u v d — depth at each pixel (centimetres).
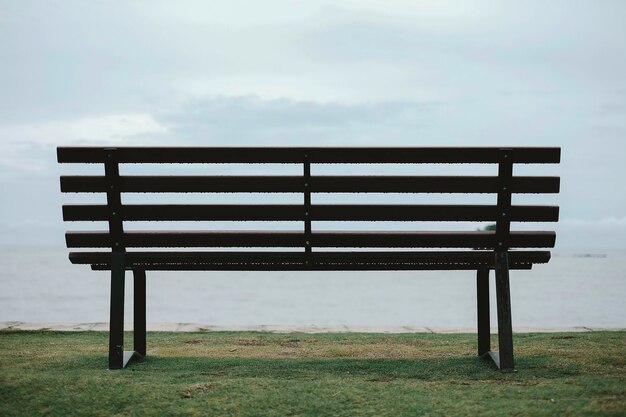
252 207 547
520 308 3189
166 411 424
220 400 439
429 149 536
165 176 541
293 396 445
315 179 543
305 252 546
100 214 545
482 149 535
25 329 849
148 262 545
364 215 549
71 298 4166
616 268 12225
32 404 434
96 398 442
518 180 543
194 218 548
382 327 928
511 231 547
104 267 580
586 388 455
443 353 670
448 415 409
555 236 546
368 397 445
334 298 4809
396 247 551
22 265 11956
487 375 513
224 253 545
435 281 8144
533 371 526
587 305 3306
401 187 545
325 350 695
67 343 722
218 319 2891
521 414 404
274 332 859
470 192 544
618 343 679
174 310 3544
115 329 539
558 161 539
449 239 547
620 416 396
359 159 537
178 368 543
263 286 6900
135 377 496
